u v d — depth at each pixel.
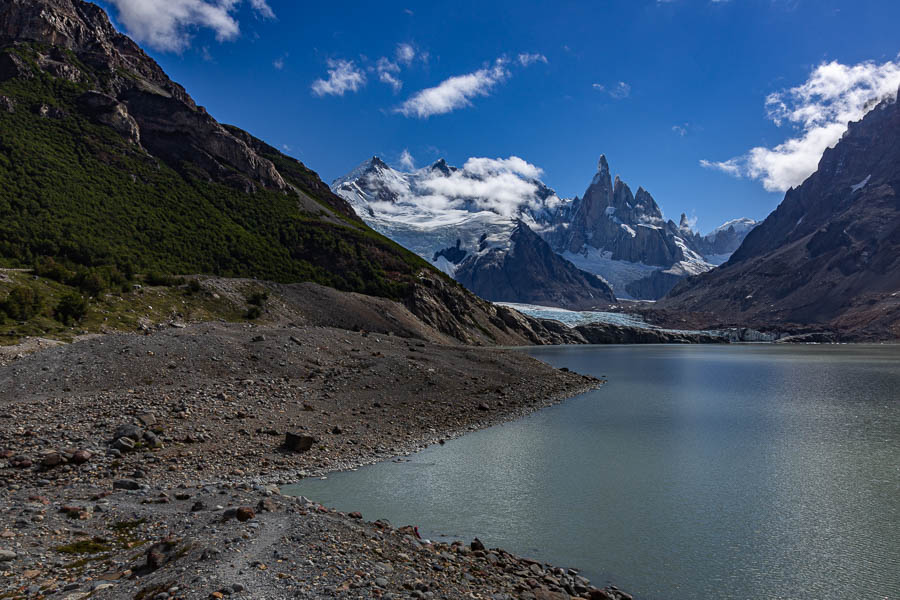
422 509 19.22
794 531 17.83
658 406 43.88
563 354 134.75
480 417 36.22
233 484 18.59
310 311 100.25
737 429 34.34
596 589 13.32
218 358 38.50
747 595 13.68
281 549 11.89
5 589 9.80
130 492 17.00
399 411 34.84
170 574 10.33
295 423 28.97
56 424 23.45
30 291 53.41
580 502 20.38
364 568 11.53
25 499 15.62
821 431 33.94
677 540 17.05
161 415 26.45
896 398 49.62
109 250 92.12
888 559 15.70
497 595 11.62
